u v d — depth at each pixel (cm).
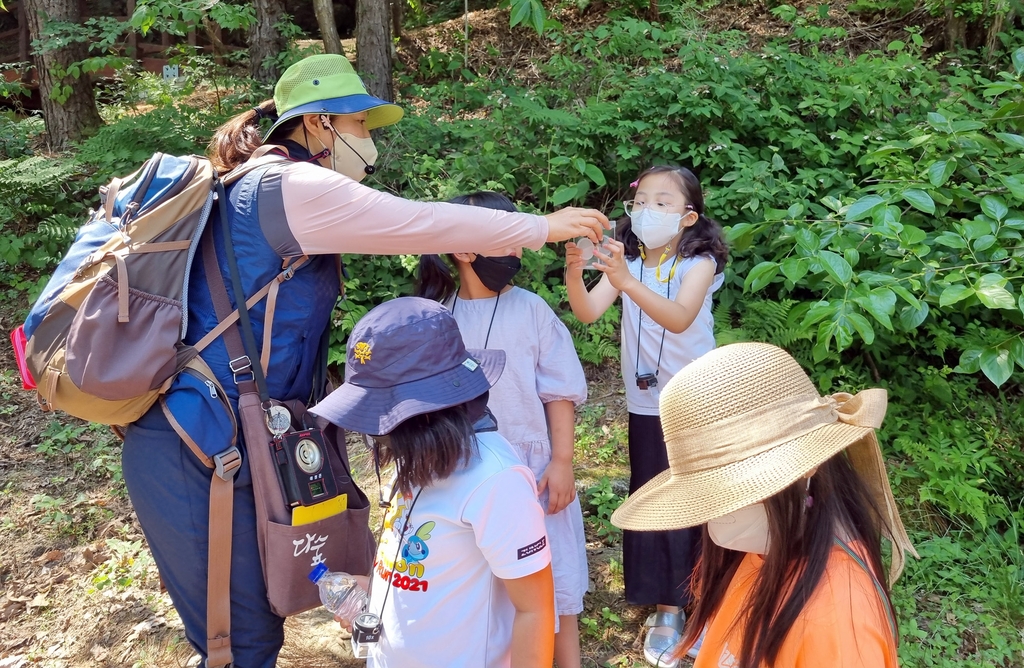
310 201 175
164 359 169
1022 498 321
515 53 777
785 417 118
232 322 178
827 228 336
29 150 684
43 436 414
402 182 503
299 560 180
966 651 257
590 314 236
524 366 216
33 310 176
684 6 681
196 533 178
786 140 470
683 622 258
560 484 217
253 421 177
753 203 406
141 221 170
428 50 805
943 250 348
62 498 369
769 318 396
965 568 292
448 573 151
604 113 493
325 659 267
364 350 145
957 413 362
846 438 116
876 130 471
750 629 119
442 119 614
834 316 292
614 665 256
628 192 489
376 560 166
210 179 179
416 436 141
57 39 628
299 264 183
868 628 112
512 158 488
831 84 518
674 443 125
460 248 184
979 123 373
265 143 200
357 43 605
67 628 291
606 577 297
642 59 634
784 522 117
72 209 548
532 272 442
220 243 180
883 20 682
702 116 479
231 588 182
